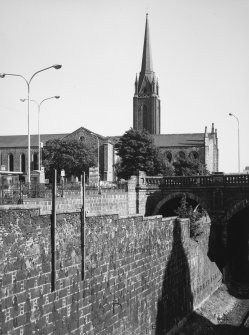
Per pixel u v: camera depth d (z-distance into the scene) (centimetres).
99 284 2114
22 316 1568
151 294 2708
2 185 2469
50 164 9231
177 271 3175
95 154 10512
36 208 1659
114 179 11269
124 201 4353
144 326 2592
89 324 2012
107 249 2197
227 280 4559
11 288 1519
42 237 1691
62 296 1816
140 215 2589
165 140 12400
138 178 4634
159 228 2872
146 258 2655
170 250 3055
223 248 4394
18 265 1555
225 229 4434
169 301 2989
